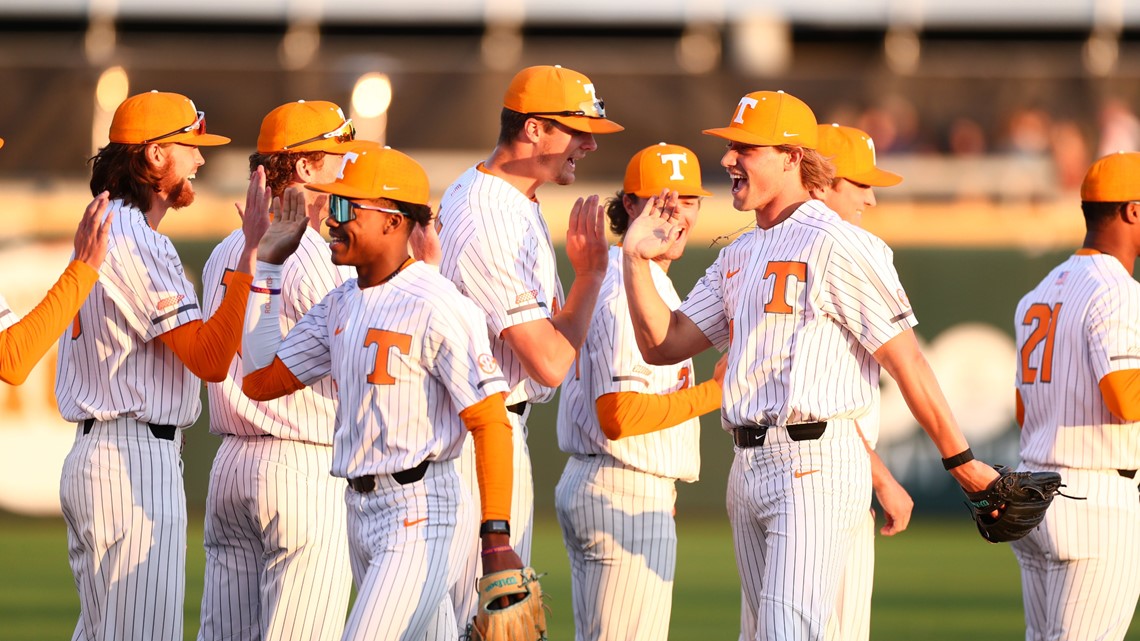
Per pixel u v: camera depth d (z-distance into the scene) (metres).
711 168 51.28
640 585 19.47
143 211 18.47
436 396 15.66
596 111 18.78
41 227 42.00
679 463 19.67
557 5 55.31
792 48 55.84
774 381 17.36
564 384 20.17
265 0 55.09
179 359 18.09
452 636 17.33
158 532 17.83
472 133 51.44
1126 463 19.61
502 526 15.23
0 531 41.81
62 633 28.75
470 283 18.09
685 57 55.75
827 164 18.08
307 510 18.86
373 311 15.80
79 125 50.28
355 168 15.83
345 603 19.34
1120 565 19.66
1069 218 44.72
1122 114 51.91
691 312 18.83
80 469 17.75
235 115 51.59
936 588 35.41
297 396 18.89
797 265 17.34
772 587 16.88
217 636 19.50
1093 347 19.39
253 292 16.94
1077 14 55.19
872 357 17.59
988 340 43.28
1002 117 51.97
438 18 55.00
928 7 55.81
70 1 54.53
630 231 18.11
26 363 16.53
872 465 20.14
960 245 43.47
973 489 17.42
